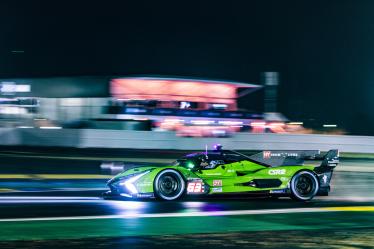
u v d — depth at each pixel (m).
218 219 10.90
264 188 13.53
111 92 46.25
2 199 13.48
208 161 13.57
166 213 11.45
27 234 9.06
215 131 47.38
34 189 15.88
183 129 46.22
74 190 15.74
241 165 13.70
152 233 9.32
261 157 13.94
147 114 47.22
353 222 10.97
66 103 47.59
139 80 47.81
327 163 14.09
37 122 47.34
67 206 12.34
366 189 17.67
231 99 54.41
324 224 10.66
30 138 37.34
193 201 13.45
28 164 24.25
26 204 12.62
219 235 9.25
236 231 9.69
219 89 53.50
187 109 49.81
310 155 14.21
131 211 11.66
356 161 32.84
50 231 9.35
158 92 49.56
